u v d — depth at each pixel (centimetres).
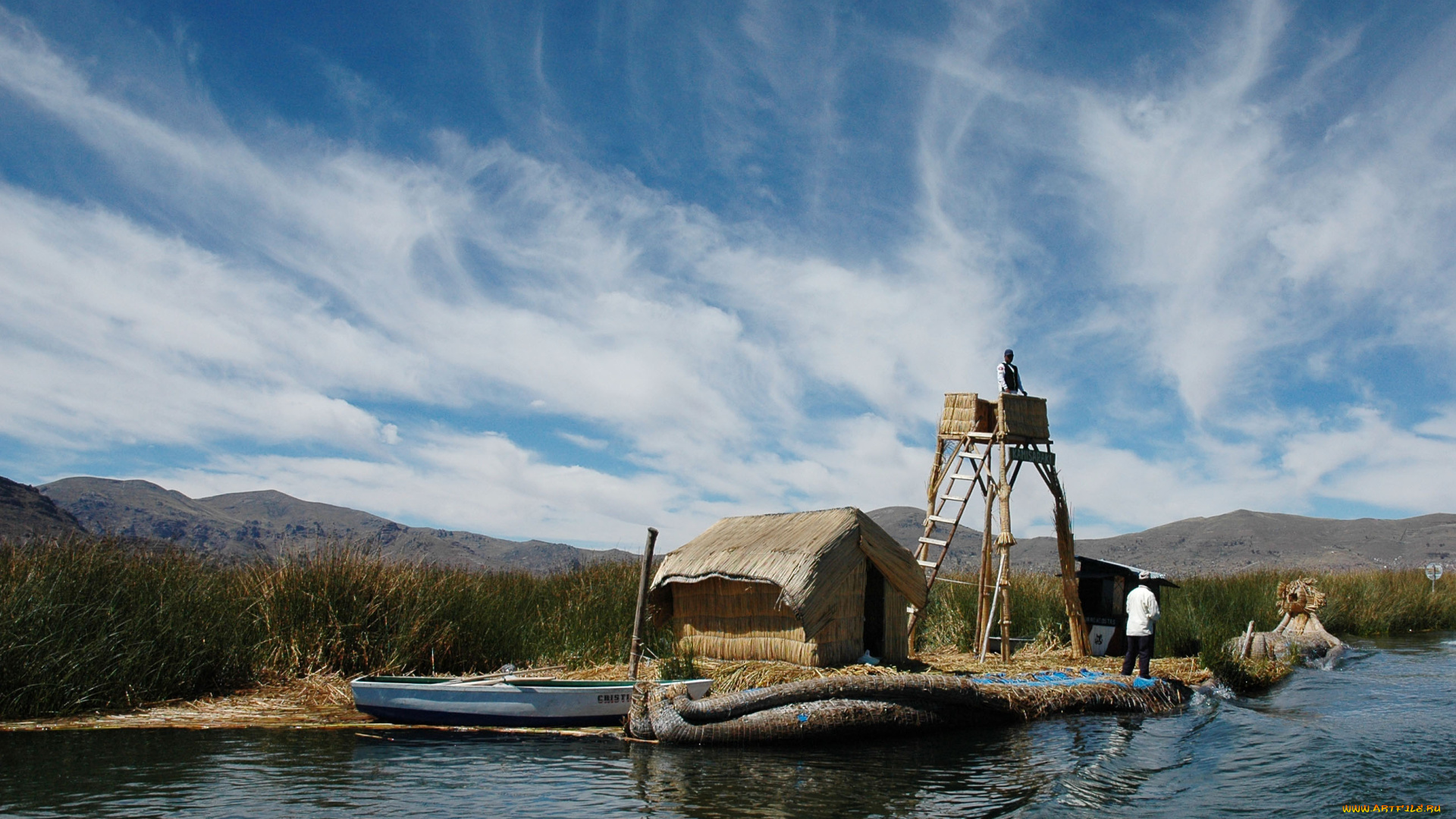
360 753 840
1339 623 2216
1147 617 1169
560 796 705
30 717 950
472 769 788
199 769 768
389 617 1206
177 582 1147
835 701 923
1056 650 1450
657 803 689
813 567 1077
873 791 727
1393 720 1043
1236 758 847
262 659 1141
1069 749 881
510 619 1327
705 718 895
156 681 1036
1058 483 1425
